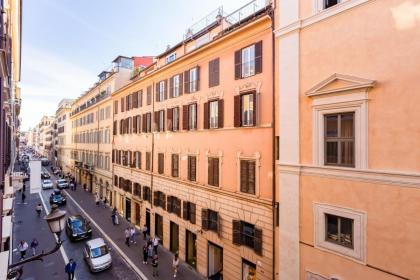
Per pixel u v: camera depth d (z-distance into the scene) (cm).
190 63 1942
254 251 1374
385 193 855
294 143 1130
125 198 3097
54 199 3581
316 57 1059
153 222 2431
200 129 1819
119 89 3225
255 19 1351
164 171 2262
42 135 13638
